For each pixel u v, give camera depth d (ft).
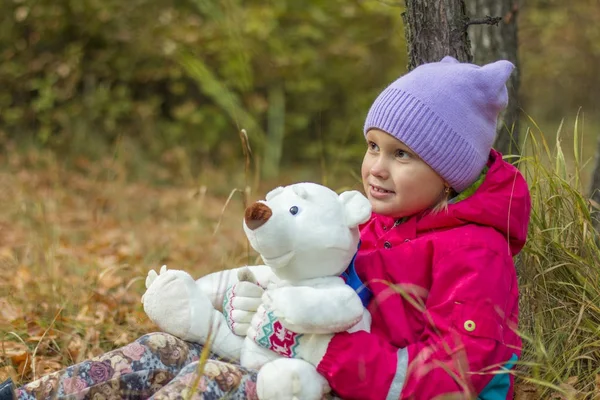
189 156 28.76
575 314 9.75
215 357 8.14
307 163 30.83
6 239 17.65
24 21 28.76
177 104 31.27
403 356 7.50
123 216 21.70
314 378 7.38
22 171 24.23
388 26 30.81
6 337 11.37
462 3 10.46
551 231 10.16
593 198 11.75
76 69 28.58
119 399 7.81
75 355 10.91
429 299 7.94
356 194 7.73
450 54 10.36
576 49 35.76
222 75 29.07
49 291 13.06
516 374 8.91
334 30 31.48
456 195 8.61
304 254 7.42
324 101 31.81
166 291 8.10
